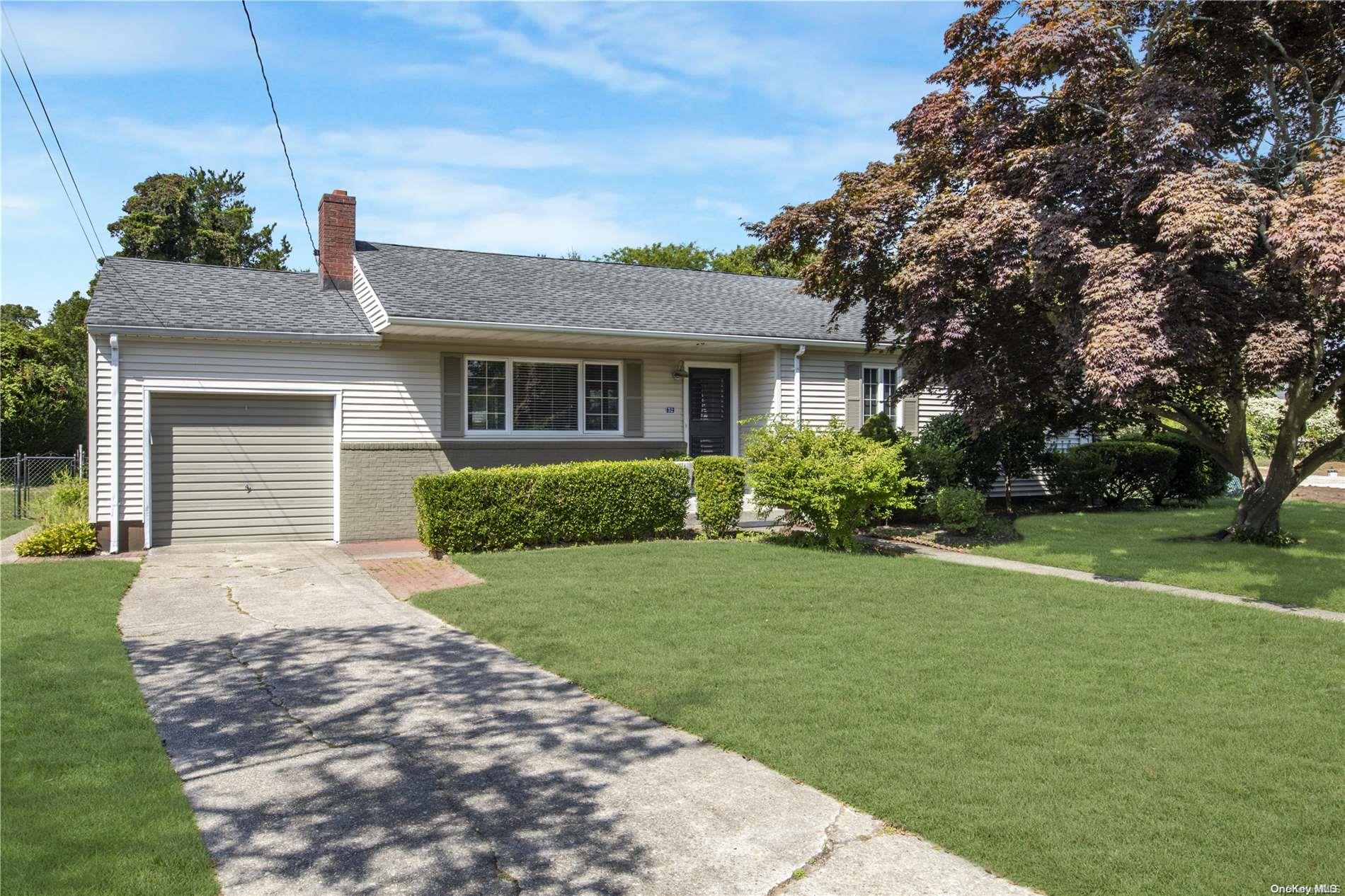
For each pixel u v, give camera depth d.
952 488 14.93
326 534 13.83
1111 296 9.62
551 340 14.71
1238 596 10.03
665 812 4.43
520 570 10.70
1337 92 11.39
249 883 3.75
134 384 12.52
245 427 13.37
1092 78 11.14
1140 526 15.39
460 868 3.89
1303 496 21.66
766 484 12.72
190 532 13.07
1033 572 11.41
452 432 14.49
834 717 5.65
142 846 3.98
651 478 13.30
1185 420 13.67
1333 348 12.49
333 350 13.69
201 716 5.85
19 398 25.53
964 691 6.18
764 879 3.79
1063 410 14.02
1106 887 3.65
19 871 3.68
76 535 12.12
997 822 4.20
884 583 10.03
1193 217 8.81
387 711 5.95
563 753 5.20
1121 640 7.69
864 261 13.45
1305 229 8.45
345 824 4.31
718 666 6.80
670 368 16.55
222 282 15.07
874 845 4.07
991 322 12.34
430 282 14.56
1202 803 4.42
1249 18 10.78
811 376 16.73
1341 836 4.09
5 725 5.44
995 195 11.36
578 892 3.69
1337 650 7.43
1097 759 4.97
